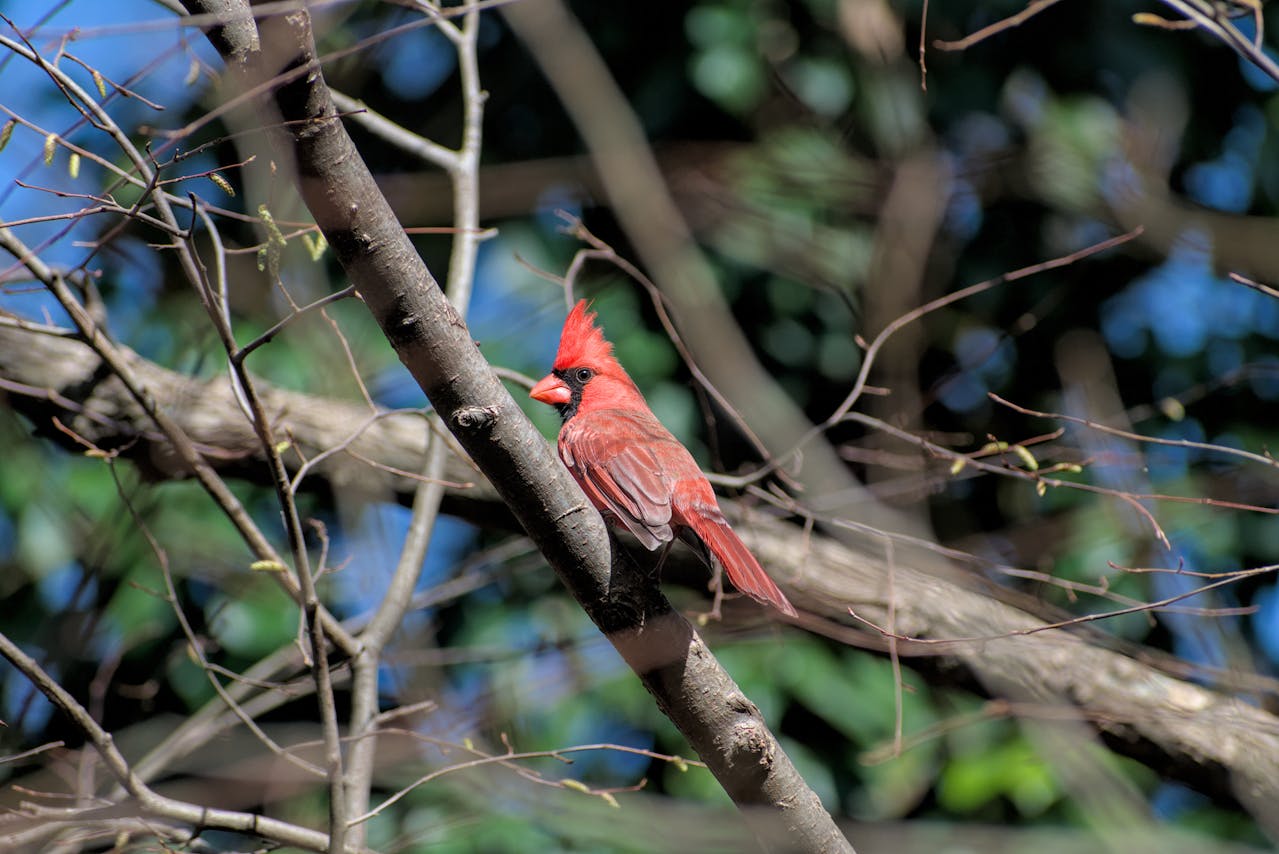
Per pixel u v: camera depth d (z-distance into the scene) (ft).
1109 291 38.78
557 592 36.47
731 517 29.81
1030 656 28.35
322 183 17.26
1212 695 28.55
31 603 33.50
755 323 38.65
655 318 37.68
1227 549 34.45
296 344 34.06
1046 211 38.86
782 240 38.32
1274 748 27.35
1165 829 28.84
